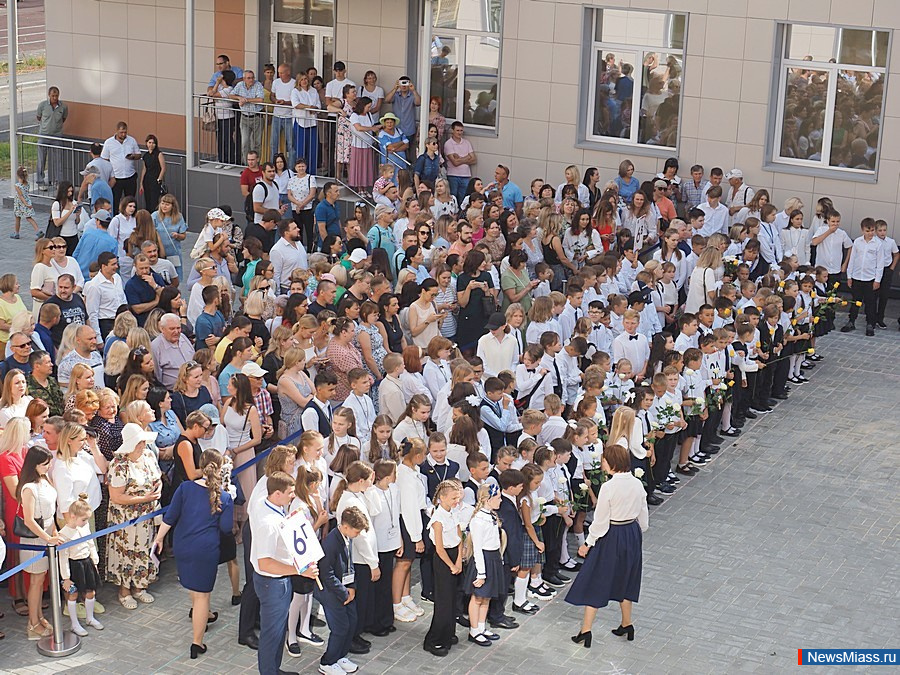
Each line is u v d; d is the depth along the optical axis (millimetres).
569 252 16281
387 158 19500
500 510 9680
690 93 19203
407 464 9492
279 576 8523
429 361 11703
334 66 20250
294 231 14516
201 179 20516
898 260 18203
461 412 10531
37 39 45906
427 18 18516
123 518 9641
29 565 9078
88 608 9414
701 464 13148
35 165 23516
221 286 12695
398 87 20094
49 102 22312
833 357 16656
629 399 12109
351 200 19469
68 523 9203
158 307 12250
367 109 19875
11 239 20203
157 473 9766
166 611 9758
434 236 15477
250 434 10508
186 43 20203
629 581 9453
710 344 13141
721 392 13242
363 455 10562
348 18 20797
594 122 20172
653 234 17672
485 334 13352
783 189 18984
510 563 9688
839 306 18578
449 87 20703
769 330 14344
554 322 13125
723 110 19062
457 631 9672
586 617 9477
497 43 20234
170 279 14055
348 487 9086
